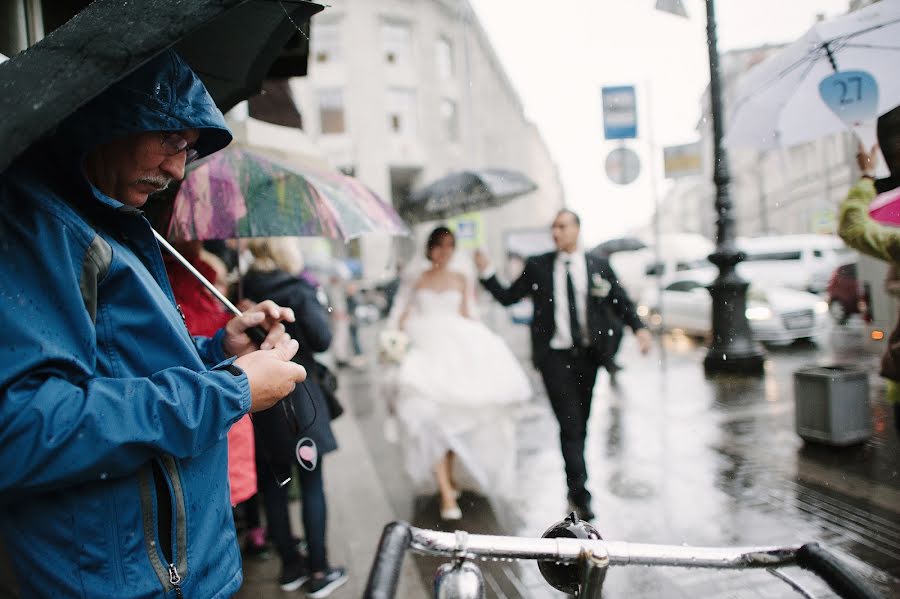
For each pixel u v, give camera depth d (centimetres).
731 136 480
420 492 446
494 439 414
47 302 103
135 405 103
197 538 121
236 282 337
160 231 251
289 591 317
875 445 467
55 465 96
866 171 389
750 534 339
